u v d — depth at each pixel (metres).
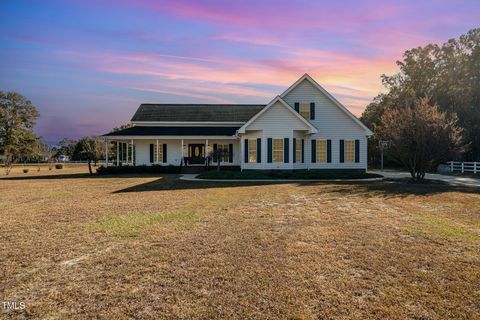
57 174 26.70
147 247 5.38
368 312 3.24
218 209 8.90
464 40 37.06
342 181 17.75
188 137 25.69
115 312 3.25
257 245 5.47
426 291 3.71
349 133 22.91
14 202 10.43
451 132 15.95
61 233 6.30
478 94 33.25
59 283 3.96
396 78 45.19
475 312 3.24
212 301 3.48
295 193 12.27
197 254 5.02
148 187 14.88
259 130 20.88
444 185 15.44
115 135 25.88
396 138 16.78
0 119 59.19
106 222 7.27
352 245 5.47
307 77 22.66
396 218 7.67
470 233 6.25
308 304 3.41
